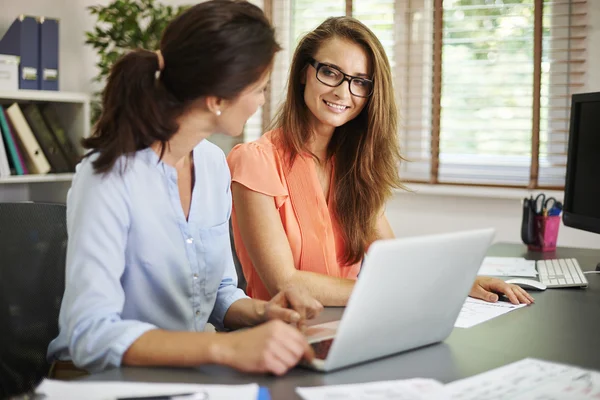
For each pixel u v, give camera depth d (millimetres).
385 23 3564
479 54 3389
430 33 3480
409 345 1184
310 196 1799
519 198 3262
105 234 1183
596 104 2158
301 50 1802
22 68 3037
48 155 3146
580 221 2225
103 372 1050
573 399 961
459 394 976
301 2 3721
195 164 1398
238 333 1062
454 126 3471
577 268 2039
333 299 1580
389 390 983
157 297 1316
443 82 3473
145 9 3354
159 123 1193
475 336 1310
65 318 1158
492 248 2553
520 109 3334
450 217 3428
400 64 3559
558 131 3244
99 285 1149
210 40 1140
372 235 1903
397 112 1854
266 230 1708
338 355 1057
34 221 1448
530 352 1209
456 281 1173
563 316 1492
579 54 3195
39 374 1424
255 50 1168
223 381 1020
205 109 1210
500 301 1639
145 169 1265
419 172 3551
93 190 1201
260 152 1784
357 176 1827
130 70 1189
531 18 3262
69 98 3150
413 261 1052
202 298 1393
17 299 1418
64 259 1456
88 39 3494
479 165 3439
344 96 1736
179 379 1023
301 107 1826
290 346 1030
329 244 1812
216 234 1415
